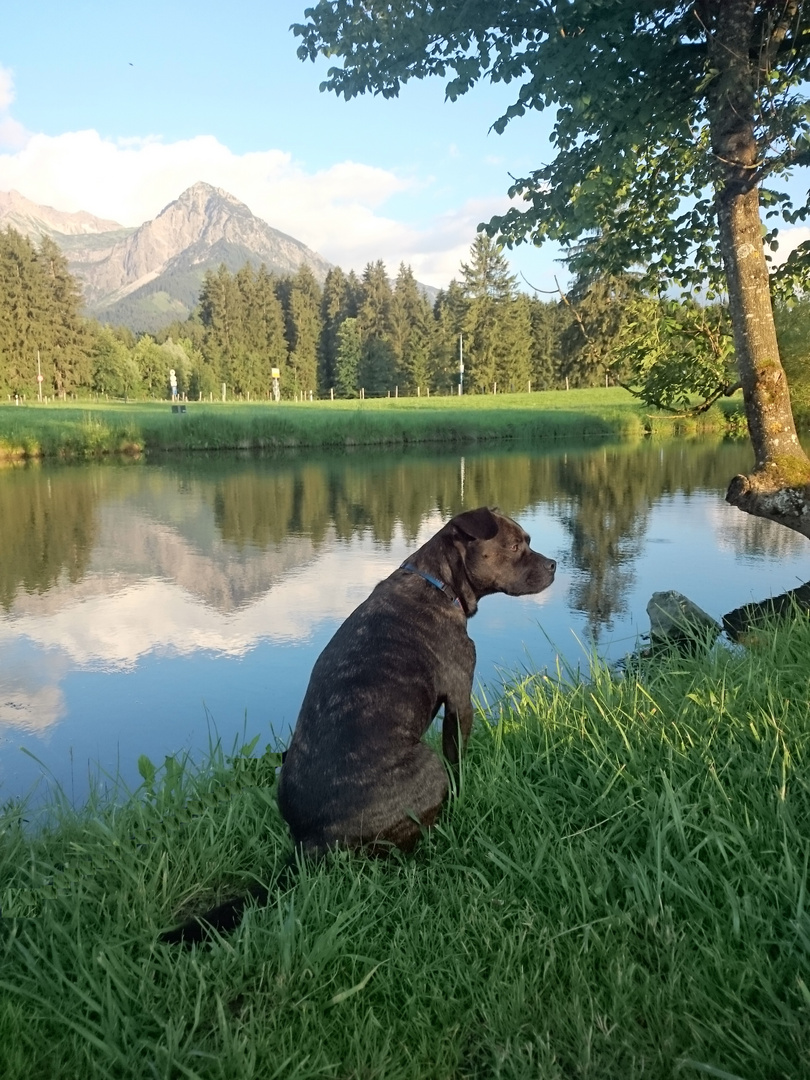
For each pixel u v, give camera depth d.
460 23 5.19
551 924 2.10
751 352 5.67
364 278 86.19
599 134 5.59
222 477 19.36
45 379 68.12
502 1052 1.69
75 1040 1.75
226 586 8.29
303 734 2.59
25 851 2.75
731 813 2.44
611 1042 1.70
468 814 2.72
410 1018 1.82
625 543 10.04
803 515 5.47
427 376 73.88
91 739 4.62
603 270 7.13
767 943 1.93
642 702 3.52
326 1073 1.69
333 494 15.73
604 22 4.77
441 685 2.78
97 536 11.26
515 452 26.11
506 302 68.62
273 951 2.03
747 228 5.52
